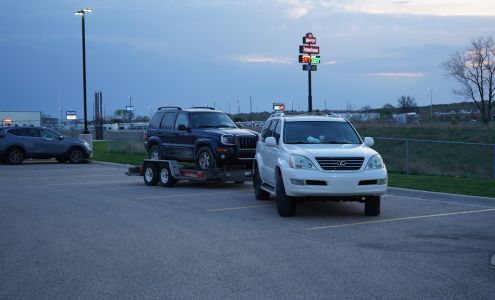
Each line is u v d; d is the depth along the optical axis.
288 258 8.18
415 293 6.48
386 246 8.93
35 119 77.81
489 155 30.81
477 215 11.88
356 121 59.06
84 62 37.66
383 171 11.45
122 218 11.88
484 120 59.38
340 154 11.34
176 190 17.28
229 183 19.66
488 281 6.96
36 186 18.64
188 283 6.95
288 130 12.83
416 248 8.78
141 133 34.22
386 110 94.69
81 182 20.05
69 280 7.15
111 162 28.97
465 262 7.90
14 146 28.98
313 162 11.26
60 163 30.45
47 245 9.26
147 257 8.32
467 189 15.26
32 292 6.66
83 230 10.53
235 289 6.68
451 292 6.52
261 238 9.64
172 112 19.14
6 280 7.18
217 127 18.22
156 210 12.98
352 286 6.77
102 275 7.36
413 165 24.98
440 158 31.66
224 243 9.25
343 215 12.08
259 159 14.38
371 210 11.78
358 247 8.88
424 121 65.56
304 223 11.11
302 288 6.70
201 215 12.22
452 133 44.72
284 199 11.72
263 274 7.32
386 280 7.01
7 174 23.42
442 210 12.60
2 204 14.16
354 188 11.14
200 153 17.59
